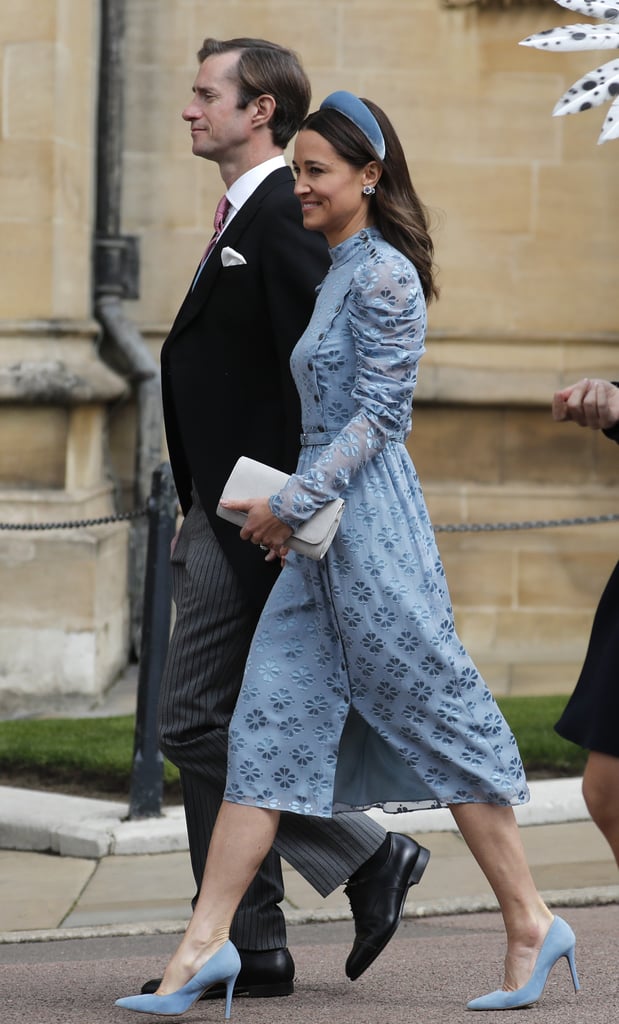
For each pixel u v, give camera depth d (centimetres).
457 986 1342
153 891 1823
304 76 1368
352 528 1188
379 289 1173
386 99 3381
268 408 1305
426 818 2083
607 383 1064
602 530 3394
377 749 1232
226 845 1184
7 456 2931
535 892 1211
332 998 1298
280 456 1293
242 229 1310
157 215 3400
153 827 2008
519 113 3381
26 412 2931
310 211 1216
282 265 1280
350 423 1166
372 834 1286
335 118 1205
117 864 1948
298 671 1197
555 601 3400
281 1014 1236
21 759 2325
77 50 3102
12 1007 1282
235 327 1306
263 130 1345
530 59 3372
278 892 1312
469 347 3394
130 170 3394
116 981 1384
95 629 2878
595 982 1342
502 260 3394
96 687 2897
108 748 2378
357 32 3369
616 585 1105
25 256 2939
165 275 3403
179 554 1362
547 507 3391
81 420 3050
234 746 1196
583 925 1638
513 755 1210
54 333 2955
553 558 3394
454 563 3400
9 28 2923
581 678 1112
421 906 1747
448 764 1190
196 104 1352
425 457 3406
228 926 1180
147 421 3356
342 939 1638
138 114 3384
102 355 3356
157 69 3378
